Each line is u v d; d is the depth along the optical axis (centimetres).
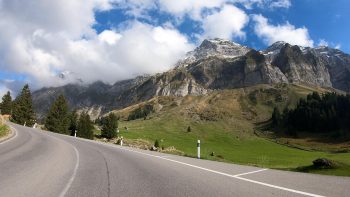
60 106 12375
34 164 1655
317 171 1864
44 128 12375
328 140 17850
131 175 1346
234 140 18075
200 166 1667
